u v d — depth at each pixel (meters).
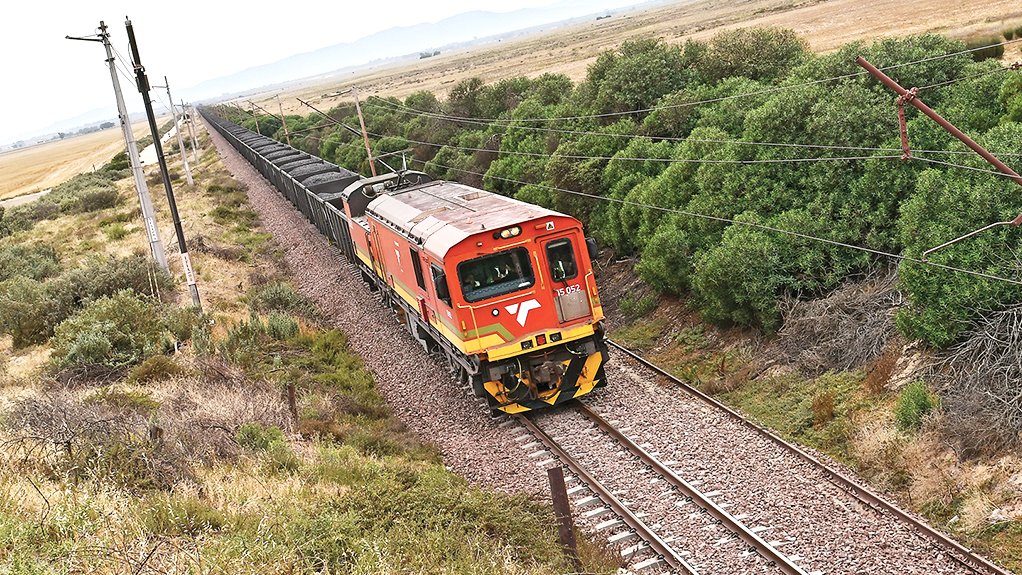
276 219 46.09
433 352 20.98
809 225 17.94
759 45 28.23
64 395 18.27
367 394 19.50
